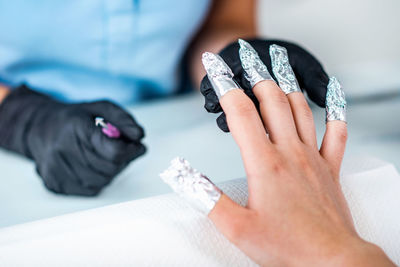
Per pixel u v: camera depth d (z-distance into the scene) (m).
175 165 0.38
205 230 0.38
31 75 0.82
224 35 0.97
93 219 0.39
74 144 0.55
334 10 1.08
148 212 0.39
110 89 0.87
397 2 1.07
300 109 0.43
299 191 0.38
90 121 0.56
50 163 0.56
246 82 0.44
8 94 0.67
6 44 0.76
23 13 0.71
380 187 0.42
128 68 0.86
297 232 0.37
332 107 0.44
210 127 0.76
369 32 1.08
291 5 1.10
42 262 0.37
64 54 0.80
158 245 0.38
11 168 0.63
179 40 0.87
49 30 0.75
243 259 0.38
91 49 0.80
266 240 0.37
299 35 1.11
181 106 0.88
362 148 0.68
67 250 0.37
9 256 0.37
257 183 0.38
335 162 0.42
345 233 0.37
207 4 0.86
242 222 0.37
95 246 0.37
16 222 0.53
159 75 0.91
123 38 0.80
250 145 0.39
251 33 1.00
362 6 1.07
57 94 0.84
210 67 0.41
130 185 0.60
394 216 0.42
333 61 1.08
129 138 0.57
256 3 1.08
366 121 0.79
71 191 0.58
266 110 0.42
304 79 0.49
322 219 0.37
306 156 0.40
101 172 0.57
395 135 0.73
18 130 0.63
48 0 0.71
